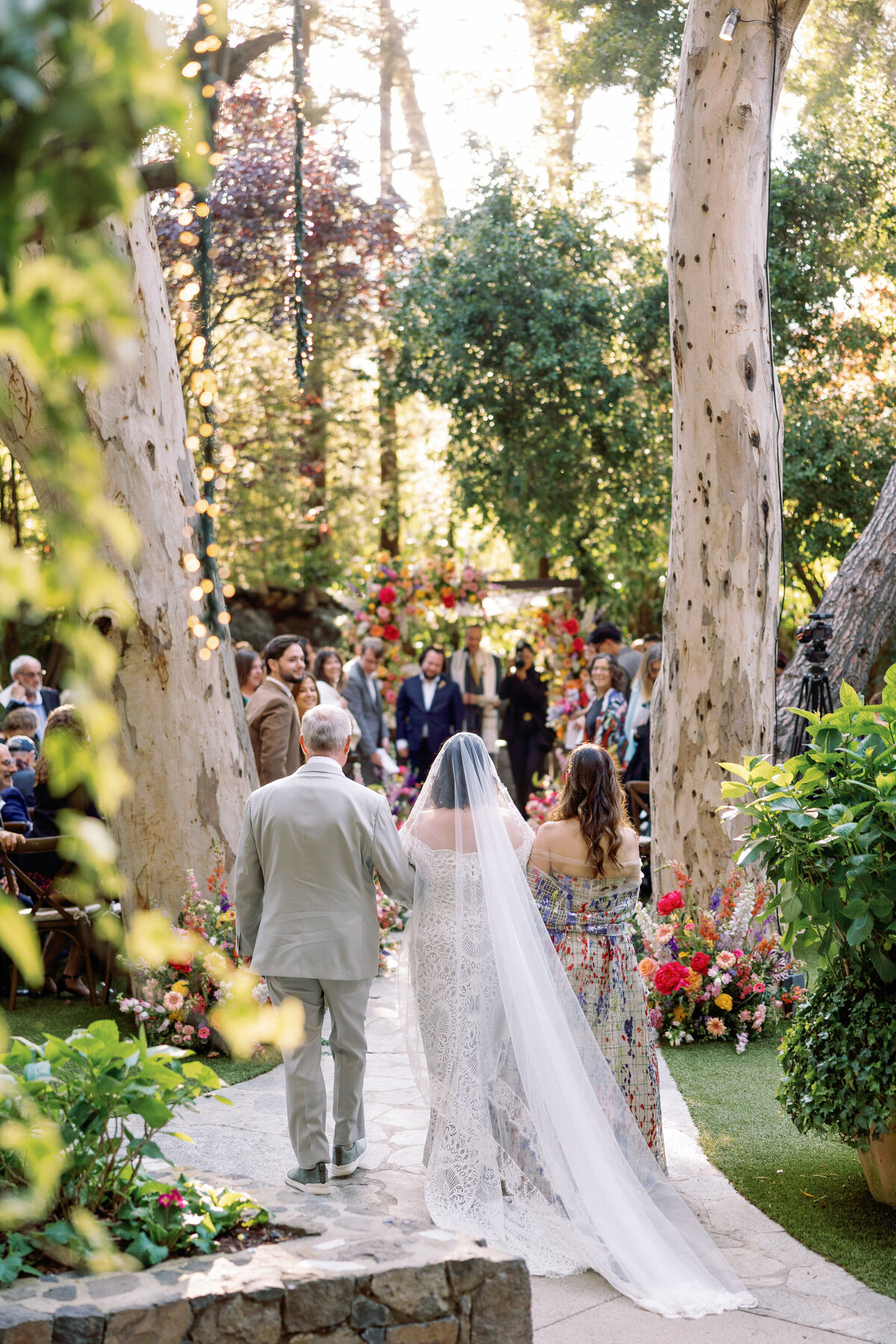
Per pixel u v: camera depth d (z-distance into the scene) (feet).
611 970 13.21
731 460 19.93
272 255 36.35
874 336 38.63
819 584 44.39
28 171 3.52
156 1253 7.98
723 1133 14.93
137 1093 8.34
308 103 34.35
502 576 56.85
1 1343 6.97
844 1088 12.09
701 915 19.65
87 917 19.35
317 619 52.70
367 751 31.35
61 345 3.66
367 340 49.16
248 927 13.47
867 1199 12.85
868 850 11.86
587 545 46.03
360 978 12.91
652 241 44.16
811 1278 11.05
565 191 45.11
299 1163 13.01
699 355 20.02
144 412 18.69
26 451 15.84
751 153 19.53
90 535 3.84
